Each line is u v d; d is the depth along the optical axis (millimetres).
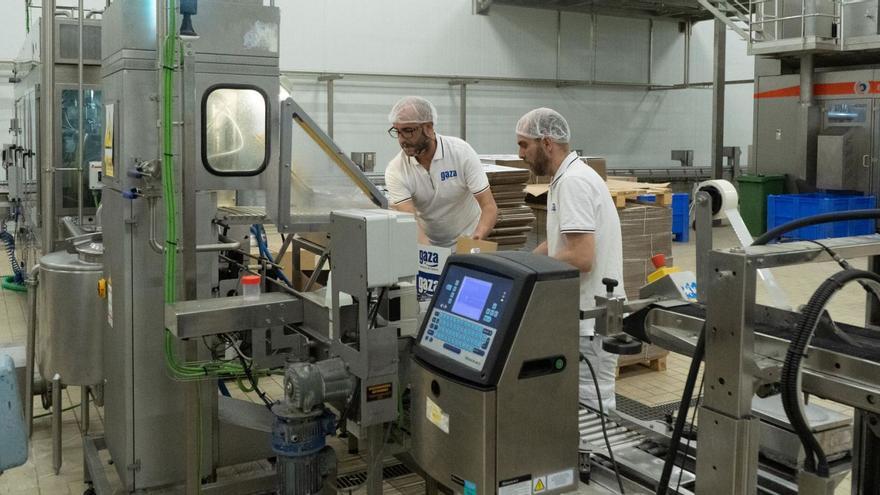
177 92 2332
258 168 2631
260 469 3258
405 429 2143
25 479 3221
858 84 9180
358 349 1974
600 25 12406
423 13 11008
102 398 3297
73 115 4742
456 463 1677
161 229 2553
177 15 2420
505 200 4402
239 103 2576
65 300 3084
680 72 13219
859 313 5715
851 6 8727
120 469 2785
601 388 2930
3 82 8664
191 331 2131
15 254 7395
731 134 13719
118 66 2523
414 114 3426
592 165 5844
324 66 10445
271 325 2258
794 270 7613
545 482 1686
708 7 9492
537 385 1641
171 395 2699
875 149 9086
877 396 1350
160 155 2373
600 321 1805
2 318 5711
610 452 2039
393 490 3090
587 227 2717
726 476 1486
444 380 1682
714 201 1773
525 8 11766
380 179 10109
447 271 1840
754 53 9094
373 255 1860
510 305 1603
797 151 9805
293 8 10164
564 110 12398
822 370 1465
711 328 1500
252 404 3047
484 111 11773
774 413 1990
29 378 3646
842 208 8969
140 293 2604
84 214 4867
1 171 8680
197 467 2381
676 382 4434
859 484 1814
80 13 4074
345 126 10734
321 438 2057
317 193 2480
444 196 3699
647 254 4516
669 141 13336
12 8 8656
